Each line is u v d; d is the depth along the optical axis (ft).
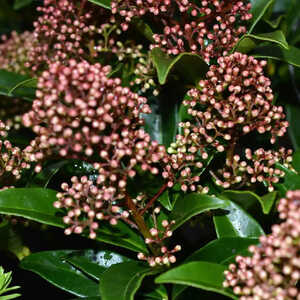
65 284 2.97
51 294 3.20
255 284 2.63
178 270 2.64
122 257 3.00
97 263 2.99
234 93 2.87
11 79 3.32
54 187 3.18
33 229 3.25
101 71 2.80
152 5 3.03
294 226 2.54
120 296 2.72
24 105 3.56
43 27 3.23
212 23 3.19
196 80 3.09
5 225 3.07
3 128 3.02
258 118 2.91
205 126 2.93
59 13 3.15
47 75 2.73
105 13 3.16
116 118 2.81
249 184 2.96
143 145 2.76
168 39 3.03
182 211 2.84
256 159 2.92
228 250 2.85
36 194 2.89
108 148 2.74
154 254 2.88
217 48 3.04
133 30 3.20
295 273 2.55
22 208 2.86
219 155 3.08
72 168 3.10
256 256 2.62
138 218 2.88
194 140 2.91
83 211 2.88
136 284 2.72
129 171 2.76
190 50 3.08
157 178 3.01
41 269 2.99
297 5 3.80
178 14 3.29
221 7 3.05
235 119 2.87
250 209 2.92
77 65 2.70
